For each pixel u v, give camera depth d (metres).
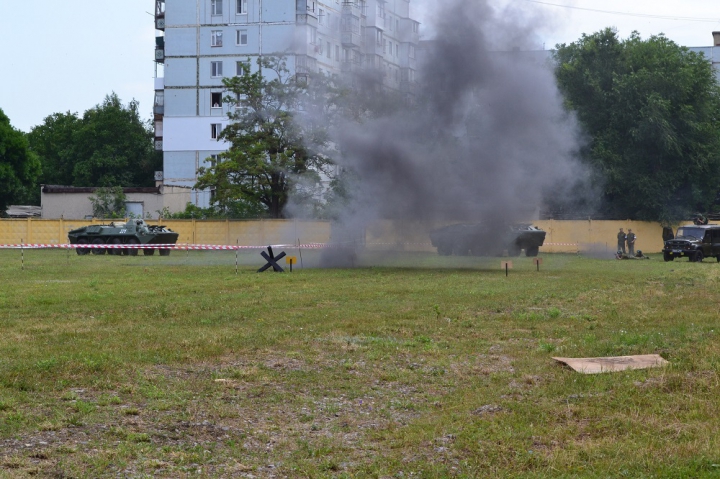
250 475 7.24
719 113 63.03
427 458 7.71
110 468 7.24
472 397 9.99
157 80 70.56
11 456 7.39
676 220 57.22
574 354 12.75
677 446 7.89
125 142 87.88
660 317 17.23
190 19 68.81
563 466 7.39
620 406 9.43
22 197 73.69
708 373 10.99
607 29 57.03
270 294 21.25
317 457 7.75
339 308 18.30
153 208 65.69
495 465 7.49
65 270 30.75
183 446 7.94
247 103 51.47
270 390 10.27
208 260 39.28
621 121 56.06
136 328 14.81
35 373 10.50
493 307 18.89
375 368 11.73
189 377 10.82
